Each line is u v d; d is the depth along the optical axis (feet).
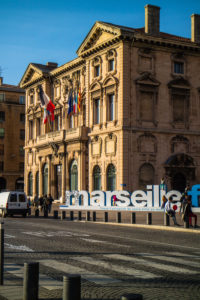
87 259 44.29
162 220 99.60
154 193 127.65
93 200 139.54
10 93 292.20
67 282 20.76
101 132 158.71
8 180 287.07
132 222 90.68
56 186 196.03
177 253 48.93
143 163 150.10
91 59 169.07
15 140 290.97
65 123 192.44
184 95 159.63
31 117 224.33
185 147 157.69
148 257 45.75
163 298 28.94
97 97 164.25
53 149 192.95
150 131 151.64
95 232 74.18
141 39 150.82
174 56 158.30
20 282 33.35
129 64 150.82
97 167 163.43
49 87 209.77
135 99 151.23
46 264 41.39
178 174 156.04
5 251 50.24
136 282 33.78
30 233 71.87
